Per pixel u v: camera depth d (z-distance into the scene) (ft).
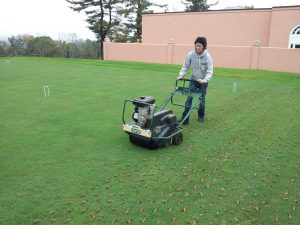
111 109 22.94
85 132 17.49
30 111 21.88
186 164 13.89
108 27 111.86
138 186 11.75
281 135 18.43
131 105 24.35
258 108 25.29
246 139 17.57
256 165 14.14
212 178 12.68
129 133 15.07
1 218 9.52
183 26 86.79
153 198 10.97
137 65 63.93
